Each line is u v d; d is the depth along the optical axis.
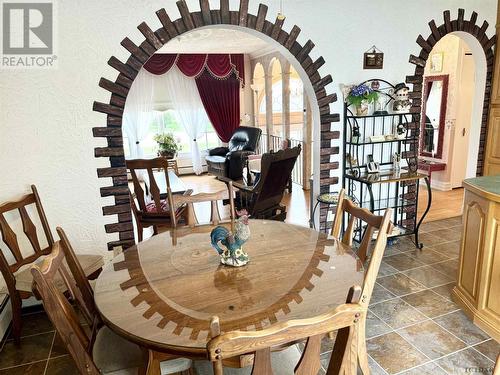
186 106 8.86
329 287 1.65
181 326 1.39
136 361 1.67
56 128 2.93
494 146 4.39
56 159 2.97
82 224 3.12
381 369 2.21
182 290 1.66
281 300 1.55
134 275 1.82
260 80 8.70
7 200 2.92
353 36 3.69
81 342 1.55
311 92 3.72
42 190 2.98
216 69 8.70
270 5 3.33
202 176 8.91
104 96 2.99
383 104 3.96
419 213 5.07
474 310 2.63
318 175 3.90
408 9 3.83
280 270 1.82
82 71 2.91
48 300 1.42
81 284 1.95
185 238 2.31
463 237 2.78
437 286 3.16
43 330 2.79
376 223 1.98
